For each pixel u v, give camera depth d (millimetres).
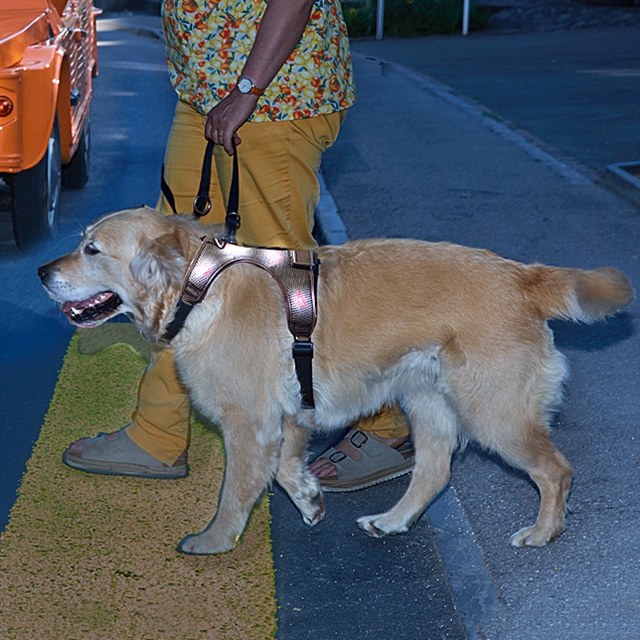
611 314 3414
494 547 3443
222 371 3254
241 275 3262
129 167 8570
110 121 10492
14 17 6207
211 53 3396
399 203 7609
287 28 3242
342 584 3258
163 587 3201
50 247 6363
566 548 3402
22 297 5699
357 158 9164
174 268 3180
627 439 4141
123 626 2990
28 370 4844
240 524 3377
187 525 3564
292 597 3184
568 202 7609
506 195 7836
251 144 3459
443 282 3314
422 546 3484
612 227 6965
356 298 3328
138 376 4805
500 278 3328
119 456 3838
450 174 8531
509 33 20594
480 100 12258
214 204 3662
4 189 6758
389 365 3381
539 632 2971
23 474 3875
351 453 3867
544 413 3381
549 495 3393
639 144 9547
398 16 21031
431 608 3127
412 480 3619
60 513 3611
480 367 3271
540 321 3342
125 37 19625
